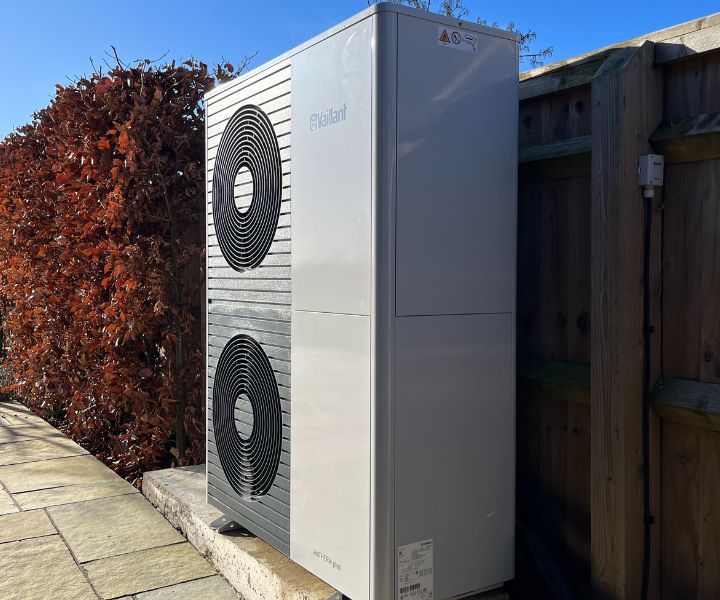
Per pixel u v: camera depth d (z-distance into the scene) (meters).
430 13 2.18
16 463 5.06
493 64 2.33
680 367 2.11
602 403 2.17
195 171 4.53
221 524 3.17
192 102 4.70
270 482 2.76
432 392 2.22
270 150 2.70
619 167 2.08
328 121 2.34
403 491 2.17
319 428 2.41
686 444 2.12
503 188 2.38
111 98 4.54
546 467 2.62
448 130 2.23
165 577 3.15
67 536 3.63
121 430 5.34
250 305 2.88
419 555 2.21
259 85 2.78
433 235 2.21
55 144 5.41
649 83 2.12
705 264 2.03
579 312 2.44
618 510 2.13
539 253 2.61
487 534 2.37
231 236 3.03
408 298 2.15
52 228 5.85
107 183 4.67
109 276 4.79
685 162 2.08
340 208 2.28
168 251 4.70
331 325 2.34
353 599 2.26
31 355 6.50
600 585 2.20
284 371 2.63
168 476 4.18
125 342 4.64
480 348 2.33
